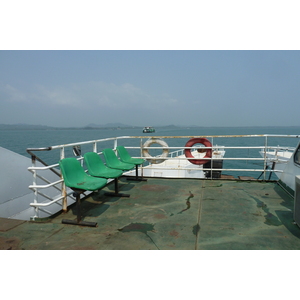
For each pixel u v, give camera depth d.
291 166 4.53
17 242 2.74
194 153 12.42
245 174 17.61
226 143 38.66
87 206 4.05
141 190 4.99
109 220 3.41
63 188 3.73
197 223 3.28
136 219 3.44
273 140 44.66
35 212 3.49
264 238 2.81
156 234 2.94
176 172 10.04
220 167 11.55
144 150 6.18
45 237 2.87
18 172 4.62
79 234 2.95
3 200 4.31
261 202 4.14
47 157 21.83
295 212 3.14
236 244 2.67
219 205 4.02
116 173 4.17
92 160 4.13
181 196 4.55
